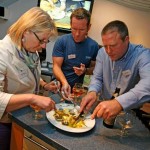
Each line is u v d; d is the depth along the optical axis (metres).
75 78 2.26
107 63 1.65
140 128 1.38
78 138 1.15
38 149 1.26
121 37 1.37
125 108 1.20
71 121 1.25
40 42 1.33
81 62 2.22
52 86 1.72
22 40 1.35
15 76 1.40
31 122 1.24
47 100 1.25
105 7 3.10
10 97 1.23
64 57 2.23
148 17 2.94
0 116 1.27
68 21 3.17
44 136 1.13
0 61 1.30
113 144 1.15
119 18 3.08
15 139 1.38
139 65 1.51
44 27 1.28
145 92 1.24
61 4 3.15
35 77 1.56
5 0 3.55
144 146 1.18
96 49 2.25
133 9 2.97
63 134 1.17
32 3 3.46
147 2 2.87
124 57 1.54
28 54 1.47
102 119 1.39
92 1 3.05
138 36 3.04
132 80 1.61
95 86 1.63
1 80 1.31
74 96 1.64
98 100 1.61
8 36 1.40
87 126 1.25
